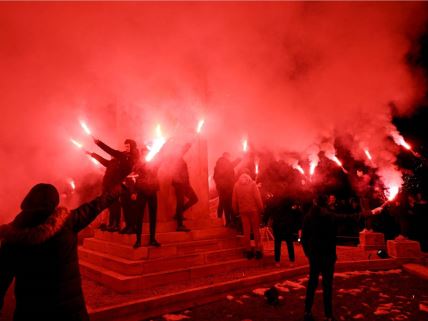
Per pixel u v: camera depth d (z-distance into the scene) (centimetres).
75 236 244
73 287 230
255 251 733
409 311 482
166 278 584
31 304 217
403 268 771
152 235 619
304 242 441
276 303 508
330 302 425
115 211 722
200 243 689
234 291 573
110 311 438
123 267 577
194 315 475
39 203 237
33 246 221
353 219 421
